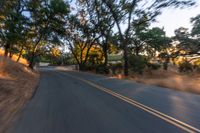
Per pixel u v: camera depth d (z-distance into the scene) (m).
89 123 8.07
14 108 11.10
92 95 14.61
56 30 48.59
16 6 35.62
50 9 44.09
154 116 8.85
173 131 7.05
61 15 45.66
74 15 47.69
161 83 20.62
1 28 32.62
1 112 10.16
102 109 10.30
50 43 53.91
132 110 9.95
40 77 31.52
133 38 59.34
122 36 36.03
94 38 46.97
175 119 8.39
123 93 15.20
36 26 45.25
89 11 43.84
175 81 21.77
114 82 23.33
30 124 8.20
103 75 36.59
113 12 35.91
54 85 20.84
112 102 11.97
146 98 13.07
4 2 28.05
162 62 60.41
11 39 33.38
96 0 41.50
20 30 34.84
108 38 44.50
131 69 49.28
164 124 7.78
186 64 55.84
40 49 57.56
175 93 15.05
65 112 9.89
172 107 10.51
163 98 13.03
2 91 14.55
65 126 7.80
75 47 58.69
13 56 50.19
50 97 14.05
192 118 8.53
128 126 7.62
